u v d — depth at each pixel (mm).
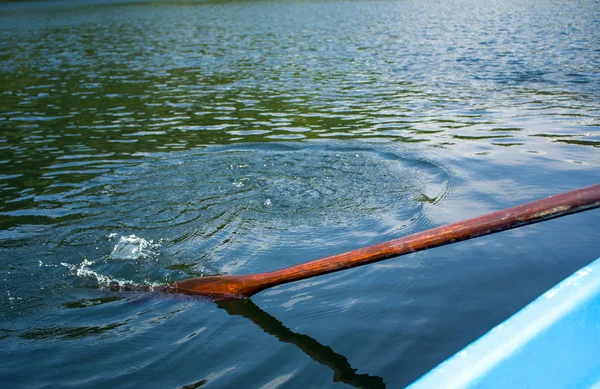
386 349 3482
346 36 20500
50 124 9727
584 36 17484
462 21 23703
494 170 6477
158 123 9562
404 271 4379
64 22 30188
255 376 3330
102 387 3312
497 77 12297
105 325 3963
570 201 3359
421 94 11047
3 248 5062
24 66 16359
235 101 11117
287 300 4129
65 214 5750
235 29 24234
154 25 27016
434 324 3688
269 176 6656
